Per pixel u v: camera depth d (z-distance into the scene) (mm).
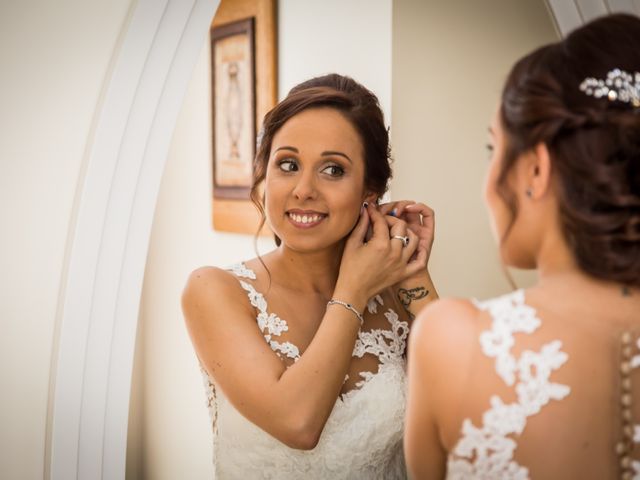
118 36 1261
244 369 1294
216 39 3129
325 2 2402
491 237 2439
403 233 1464
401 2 2125
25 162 1269
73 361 1328
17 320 1305
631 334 787
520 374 793
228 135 3090
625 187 763
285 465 1433
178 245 3719
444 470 917
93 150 1280
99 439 1373
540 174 821
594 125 771
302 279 1522
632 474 776
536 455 786
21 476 1340
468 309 858
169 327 3818
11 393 1319
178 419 3768
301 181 1385
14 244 1282
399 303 1633
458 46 2266
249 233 2979
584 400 782
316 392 1254
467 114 2318
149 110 1311
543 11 2428
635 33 807
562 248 835
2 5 1229
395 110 2145
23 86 1255
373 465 1487
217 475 1493
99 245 1319
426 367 853
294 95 1431
